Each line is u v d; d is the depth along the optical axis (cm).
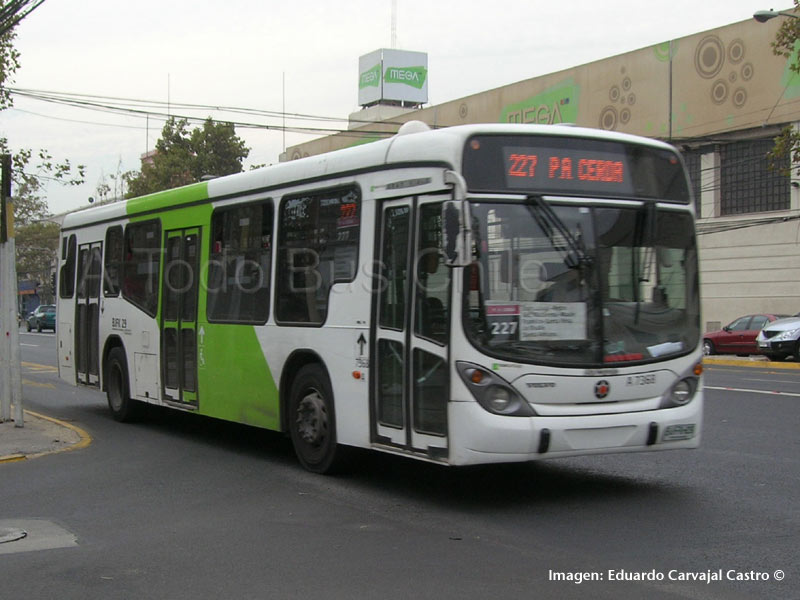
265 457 1028
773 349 2525
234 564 596
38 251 6209
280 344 937
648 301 760
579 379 716
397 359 772
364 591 531
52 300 6875
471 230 694
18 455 1039
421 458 740
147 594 539
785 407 1358
